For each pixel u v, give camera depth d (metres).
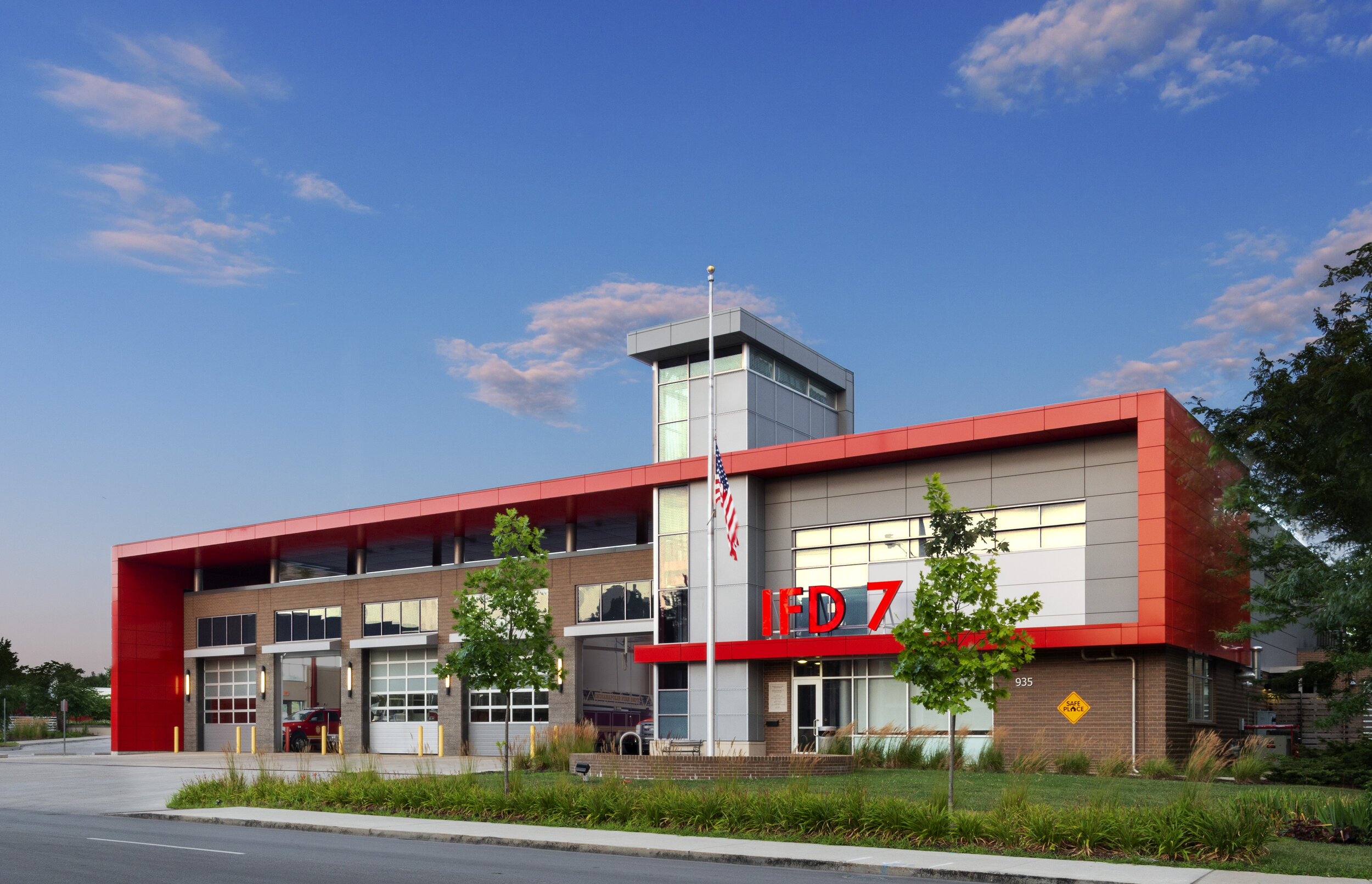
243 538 51.16
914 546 34.22
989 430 32.22
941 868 13.28
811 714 34.94
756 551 36.81
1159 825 14.34
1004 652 18.22
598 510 44.31
